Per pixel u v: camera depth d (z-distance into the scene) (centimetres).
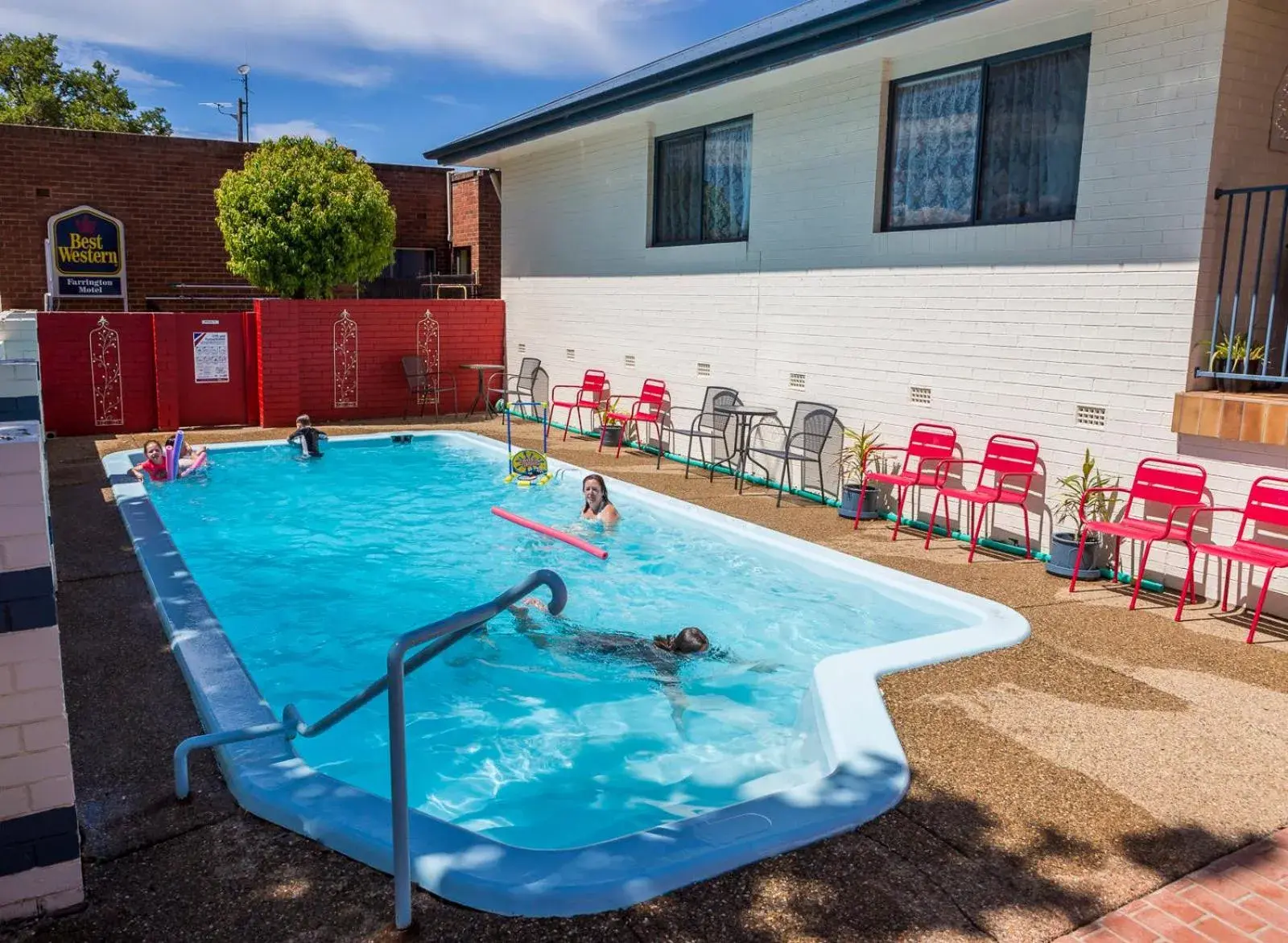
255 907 303
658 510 981
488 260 1931
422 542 862
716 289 1173
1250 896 319
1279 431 614
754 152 1109
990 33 829
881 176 954
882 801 369
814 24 875
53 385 1336
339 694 551
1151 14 698
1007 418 821
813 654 608
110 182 1658
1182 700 487
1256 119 688
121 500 900
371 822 340
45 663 284
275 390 1459
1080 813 371
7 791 283
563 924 296
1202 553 640
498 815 414
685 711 526
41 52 4212
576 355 1487
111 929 291
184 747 364
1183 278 688
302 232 1505
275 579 759
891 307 929
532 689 553
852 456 965
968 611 641
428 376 1616
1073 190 783
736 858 328
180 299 1723
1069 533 743
